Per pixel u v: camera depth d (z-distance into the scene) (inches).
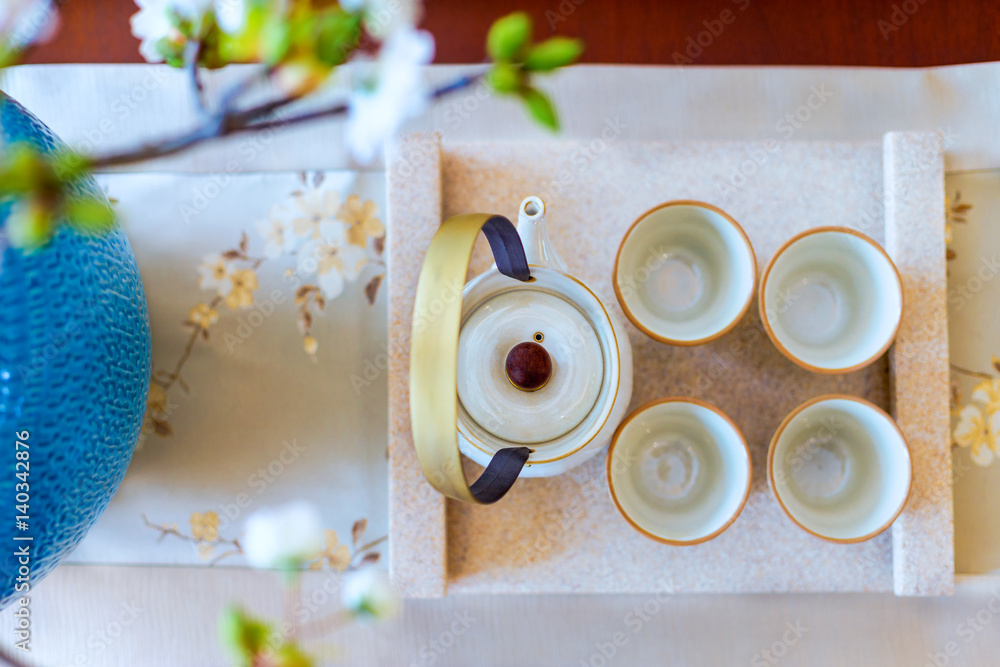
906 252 31.6
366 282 32.3
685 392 31.8
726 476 30.9
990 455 32.0
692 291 31.7
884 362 32.0
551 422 29.4
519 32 13.4
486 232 28.0
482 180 32.2
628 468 31.3
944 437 31.4
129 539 32.1
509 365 29.2
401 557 31.2
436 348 25.8
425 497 31.3
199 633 31.9
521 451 28.7
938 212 31.6
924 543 31.3
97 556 32.1
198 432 32.2
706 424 31.0
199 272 32.3
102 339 27.8
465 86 15.1
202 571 32.0
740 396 31.8
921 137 31.7
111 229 28.1
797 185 32.2
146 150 14.9
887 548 31.8
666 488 31.4
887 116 32.5
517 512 31.9
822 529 30.9
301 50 15.0
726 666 31.9
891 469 30.8
